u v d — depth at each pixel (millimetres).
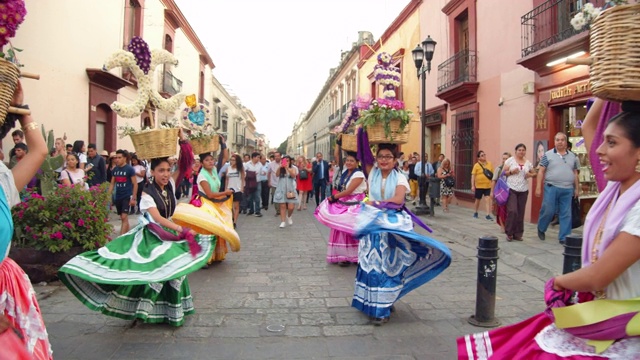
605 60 1728
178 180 4805
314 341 4059
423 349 3883
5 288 2268
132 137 4312
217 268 6949
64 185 6145
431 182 12945
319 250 8422
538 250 7484
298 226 11688
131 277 3834
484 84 13289
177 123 5055
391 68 5168
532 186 10781
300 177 15727
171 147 4344
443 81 16109
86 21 13484
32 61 10977
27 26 10773
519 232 8406
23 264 5680
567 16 9516
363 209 4496
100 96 14328
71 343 3959
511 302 5207
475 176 12078
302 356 3742
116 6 15672
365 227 4324
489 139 13070
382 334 4227
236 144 54875
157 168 4320
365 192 6441
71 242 5758
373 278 4414
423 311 4887
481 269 4543
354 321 4570
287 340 4078
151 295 4199
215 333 4238
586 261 1981
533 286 5895
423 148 13125
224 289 5762
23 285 2371
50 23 11641
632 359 1734
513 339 2164
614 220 1779
